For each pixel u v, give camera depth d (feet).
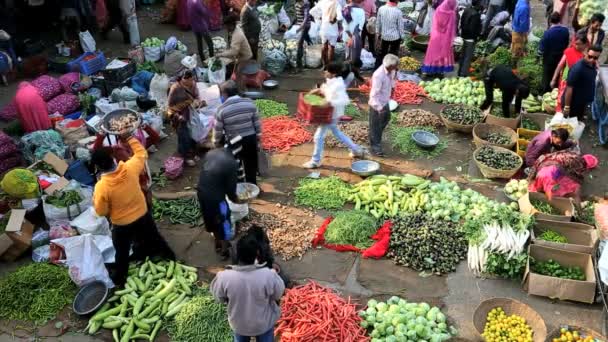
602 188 27.12
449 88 35.65
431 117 32.63
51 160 25.48
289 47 40.22
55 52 40.96
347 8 37.68
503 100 30.81
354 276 21.36
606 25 41.34
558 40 32.89
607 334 18.80
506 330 18.21
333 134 28.71
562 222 22.21
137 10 51.78
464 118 31.37
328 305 19.27
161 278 20.99
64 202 23.18
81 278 20.16
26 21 44.21
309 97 26.76
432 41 36.86
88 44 39.22
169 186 27.02
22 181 23.35
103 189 18.37
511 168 26.55
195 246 23.03
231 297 14.78
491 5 43.06
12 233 21.83
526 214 22.81
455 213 24.32
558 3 44.09
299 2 42.32
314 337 18.24
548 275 20.76
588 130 32.30
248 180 25.79
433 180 27.37
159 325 19.01
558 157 23.31
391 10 37.01
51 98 32.42
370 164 27.94
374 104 27.71
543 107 32.89
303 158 29.30
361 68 39.55
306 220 24.41
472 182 27.12
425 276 21.39
